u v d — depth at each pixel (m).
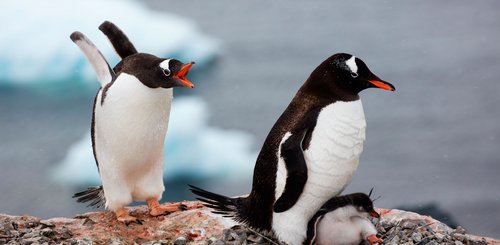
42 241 6.24
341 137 5.58
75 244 6.32
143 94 6.38
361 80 5.68
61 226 6.84
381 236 6.25
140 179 6.94
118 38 7.20
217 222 6.82
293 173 5.50
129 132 6.47
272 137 5.79
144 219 7.04
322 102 5.70
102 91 6.52
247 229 6.18
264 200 5.81
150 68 6.32
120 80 6.43
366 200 5.74
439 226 6.64
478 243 6.36
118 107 6.39
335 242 5.79
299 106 5.81
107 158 6.68
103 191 7.38
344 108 5.64
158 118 6.59
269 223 5.86
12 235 6.38
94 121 6.70
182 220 6.93
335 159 5.58
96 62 6.64
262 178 5.79
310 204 5.72
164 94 6.50
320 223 5.77
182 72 6.28
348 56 5.70
